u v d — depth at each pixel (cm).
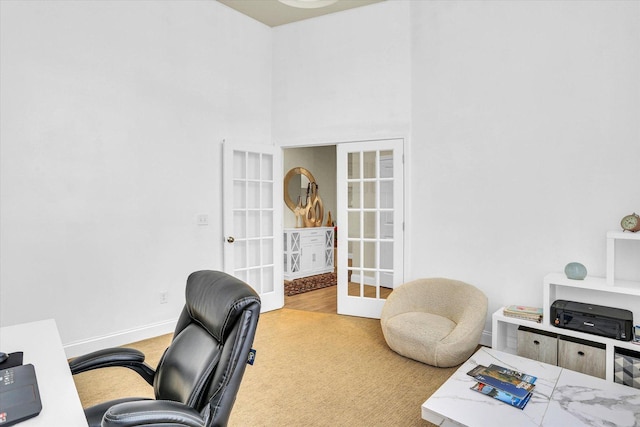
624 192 271
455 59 348
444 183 357
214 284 143
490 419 168
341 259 415
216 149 393
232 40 406
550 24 298
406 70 379
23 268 275
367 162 404
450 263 355
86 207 304
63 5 290
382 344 329
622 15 269
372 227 405
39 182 281
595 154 281
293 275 613
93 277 309
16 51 270
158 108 346
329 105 416
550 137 300
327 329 369
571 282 262
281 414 220
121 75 323
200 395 121
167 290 355
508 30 318
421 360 286
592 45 281
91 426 129
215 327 128
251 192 427
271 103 448
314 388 251
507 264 322
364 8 397
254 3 394
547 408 177
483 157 334
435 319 308
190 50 370
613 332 242
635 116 266
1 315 266
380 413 221
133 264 332
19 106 271
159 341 335
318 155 768
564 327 259
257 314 122
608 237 254
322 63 420
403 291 340
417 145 374
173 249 359
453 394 190
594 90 281
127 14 326
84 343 303
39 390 113
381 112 391
